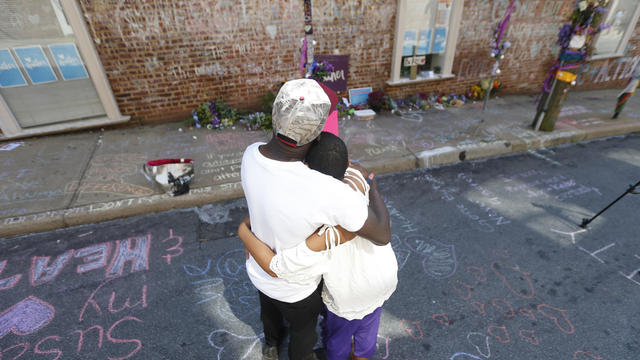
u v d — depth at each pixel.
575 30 4.32
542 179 4.04
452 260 2.73
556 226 3.16
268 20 5.04
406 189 3.81
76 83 4.63
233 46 5.08
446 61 6.33
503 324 2.17
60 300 2.31
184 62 4.97
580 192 3.76
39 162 4.04
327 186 0.94
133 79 4.86
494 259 2.74
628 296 2.39
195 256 2.72
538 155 4.69
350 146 4.62
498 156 4.67
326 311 1.53
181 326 2.14
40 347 2.00
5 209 3.12
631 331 2.13
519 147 4.81
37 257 2.69
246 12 4.89
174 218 3.20
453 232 3.07
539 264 2.69
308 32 3.24
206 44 4.94
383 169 4.17
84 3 4.20
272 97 5.59
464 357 1.96
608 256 2.78
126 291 2.39
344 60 5.75
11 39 4.12
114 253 2.74
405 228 3.12
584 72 7.42
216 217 3.22
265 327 1.77
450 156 4.45
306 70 3.60
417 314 2.24
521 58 6.78
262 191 1.00
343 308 1.35
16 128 4.56
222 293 2.39
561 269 2.64
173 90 5.12
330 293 1.33
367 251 1.26
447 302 2.33
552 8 6.38
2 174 3.75
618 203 3.54
